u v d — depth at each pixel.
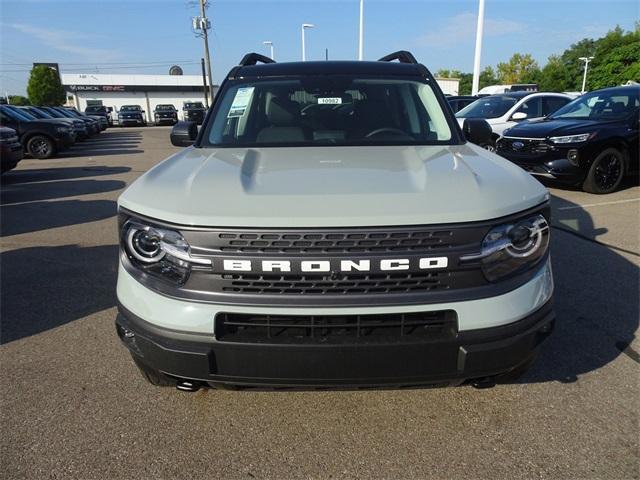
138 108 44.94
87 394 2.74
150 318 2.01
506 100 11.21
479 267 1.95
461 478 2.11
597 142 7.30
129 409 2.60
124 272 2.13
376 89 3.39
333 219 1.87
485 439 2.33
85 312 3.84
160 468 2.19
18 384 2.85
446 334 1.97
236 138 3.11
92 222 6.82
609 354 3.02
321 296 1.89
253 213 1.91
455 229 1.90
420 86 3.45
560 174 7.45
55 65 58.12
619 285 4.06
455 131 3.15
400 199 1.96
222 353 1.96
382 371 1.97
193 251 1.92
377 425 2.45
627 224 5.85
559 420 2.44
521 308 2.01
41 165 13.58
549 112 10.88
